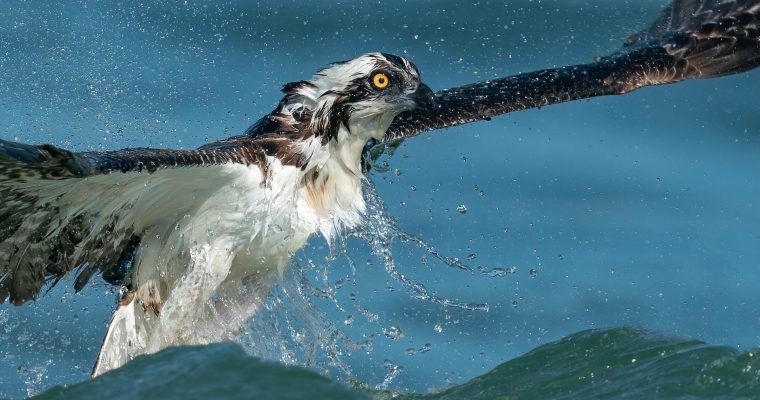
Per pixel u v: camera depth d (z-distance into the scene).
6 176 9.52
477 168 18.89
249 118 19.89
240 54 22.16
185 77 21.03
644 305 15.96
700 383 10.55
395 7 23.91
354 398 9.37
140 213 10.89
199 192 10.89
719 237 17.36
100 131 18.89
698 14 14.15
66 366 14.07
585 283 16.41
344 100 11.38
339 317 15.48
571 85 13.25
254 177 11.02
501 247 17.08
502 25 23.09
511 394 11.25
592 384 11.07
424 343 15.03
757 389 10.30
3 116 18.80
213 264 11.23
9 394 13.41
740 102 20.75
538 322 15.59
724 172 18.94
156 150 10.44
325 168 11.47
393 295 16.02
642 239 17.31
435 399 11.54
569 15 23.23
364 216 12.23
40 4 22.14
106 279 11.47
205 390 9.47
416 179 18.59
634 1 23.17
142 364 10.03
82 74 20.53
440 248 17.02
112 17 22.64
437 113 12.98
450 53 22.33
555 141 19.64
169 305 11.31
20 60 20.44
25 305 15.11
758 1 13.95
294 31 22.95
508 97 13.18
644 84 13.34
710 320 15.59
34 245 10.63
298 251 11.93
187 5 23.64
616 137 19.78
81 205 10.42
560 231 17.48
